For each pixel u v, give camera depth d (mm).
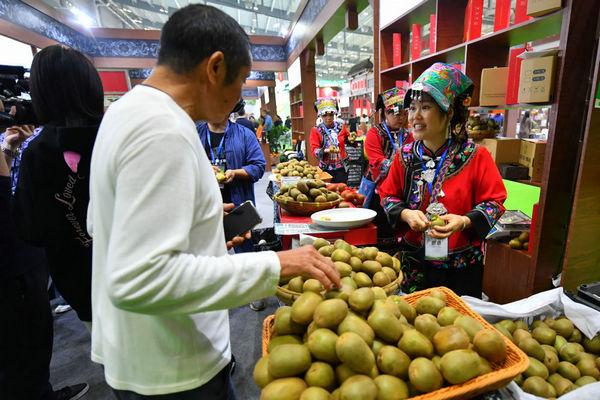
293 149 9227
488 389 702
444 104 1292
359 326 735
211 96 745
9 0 5074
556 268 1893
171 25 694
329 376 681
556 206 1791
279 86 14734
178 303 583
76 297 1287
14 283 1408
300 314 770
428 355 731
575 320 1142
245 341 2211
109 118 655
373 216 1637
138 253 549
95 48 8742
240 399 1749
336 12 4812
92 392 1855
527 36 2051
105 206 660
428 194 1462
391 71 3465
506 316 1133
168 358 752
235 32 714
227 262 641
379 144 2643
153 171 571
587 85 1646
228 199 2492
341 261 1055
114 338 749
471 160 1413
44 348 1541
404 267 1569
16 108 1747
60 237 1199
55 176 1141
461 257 1465
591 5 1549
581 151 1631
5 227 1378
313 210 1830
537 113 3719
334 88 10953
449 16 2598
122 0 8797
